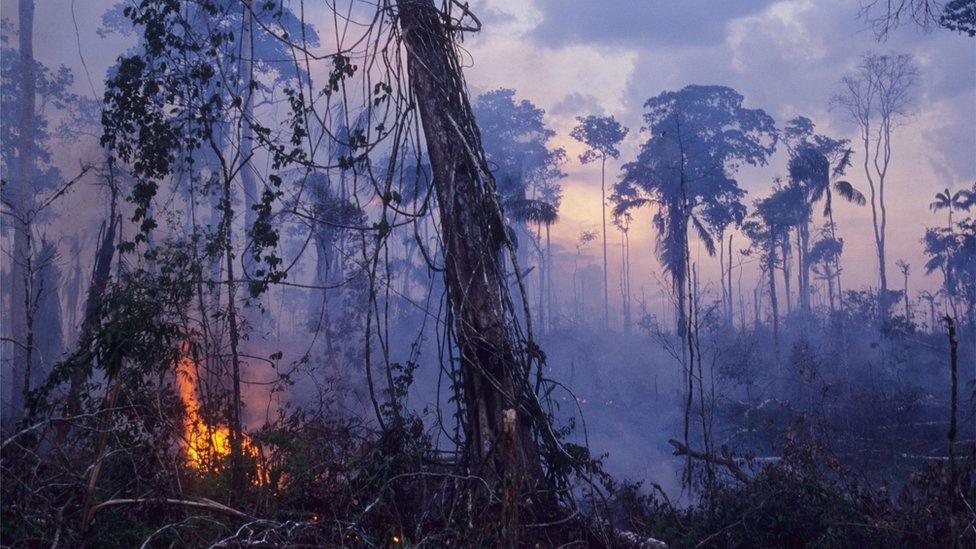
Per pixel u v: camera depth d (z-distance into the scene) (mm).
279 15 9789
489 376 7297
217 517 6391
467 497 6887
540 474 7227
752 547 7566
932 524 6996
